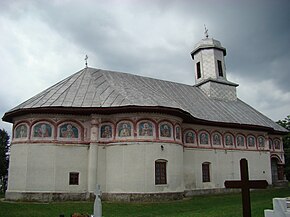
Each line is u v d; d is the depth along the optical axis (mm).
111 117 24203
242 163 9266
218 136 30406
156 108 23344
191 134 28562
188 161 27688
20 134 24203
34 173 22844
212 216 15383
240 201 22672
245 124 31438
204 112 30500
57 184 22766
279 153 36688
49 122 23672
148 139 23234
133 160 22875
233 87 37312
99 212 13641
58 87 26219
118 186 22766
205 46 37188
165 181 23375
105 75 28938
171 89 32750
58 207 19812
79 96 24781
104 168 23547
